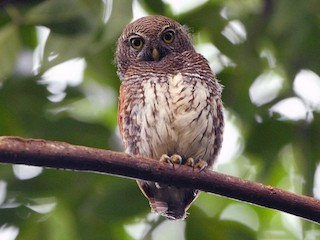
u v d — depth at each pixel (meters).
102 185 12.27
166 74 10.29
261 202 7.66
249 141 13.21
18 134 12.61
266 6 12.57
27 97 12.70
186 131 9.91
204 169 7.74
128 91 10.23
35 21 11.02
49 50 10.77
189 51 10.83
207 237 12.26
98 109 13.65
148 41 11.00
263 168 13.19
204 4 13.35
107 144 12.66
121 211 12.15
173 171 7.65
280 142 13.21
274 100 13.24
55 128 12.66
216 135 10.17
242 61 13.04
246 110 13.06
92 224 12.12
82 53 10.88
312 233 12.53
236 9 13.34
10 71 11.31
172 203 10.19
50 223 12.12
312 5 11.96
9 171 12.41
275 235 13.87
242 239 12.37
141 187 10.19
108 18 10.55
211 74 10.41
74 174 12.34
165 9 12.49
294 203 7.62
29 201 12.35
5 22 12.06
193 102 9.98
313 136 12.99
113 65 12.74
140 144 10.10
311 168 12.80
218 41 13.19
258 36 12.87
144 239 12.09
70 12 10.78
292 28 12.20
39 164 7.28
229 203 13.35
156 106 9.98
